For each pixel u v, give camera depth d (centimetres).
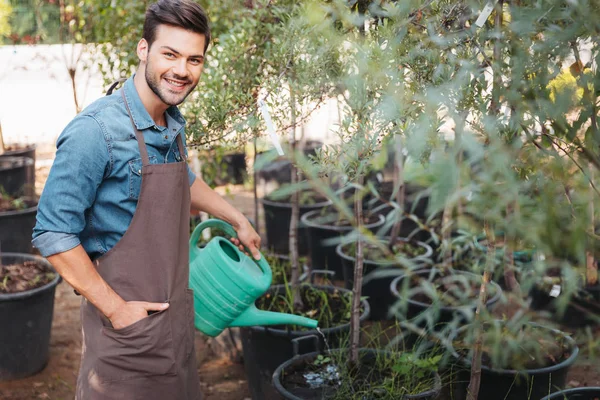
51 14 518
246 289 227
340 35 205
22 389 330
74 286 184
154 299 195
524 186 148
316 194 502
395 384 242
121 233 192
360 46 198
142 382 195
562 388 261
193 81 190
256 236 238
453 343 242
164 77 185
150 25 185
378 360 255
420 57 189
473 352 231
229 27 327
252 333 299
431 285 242
